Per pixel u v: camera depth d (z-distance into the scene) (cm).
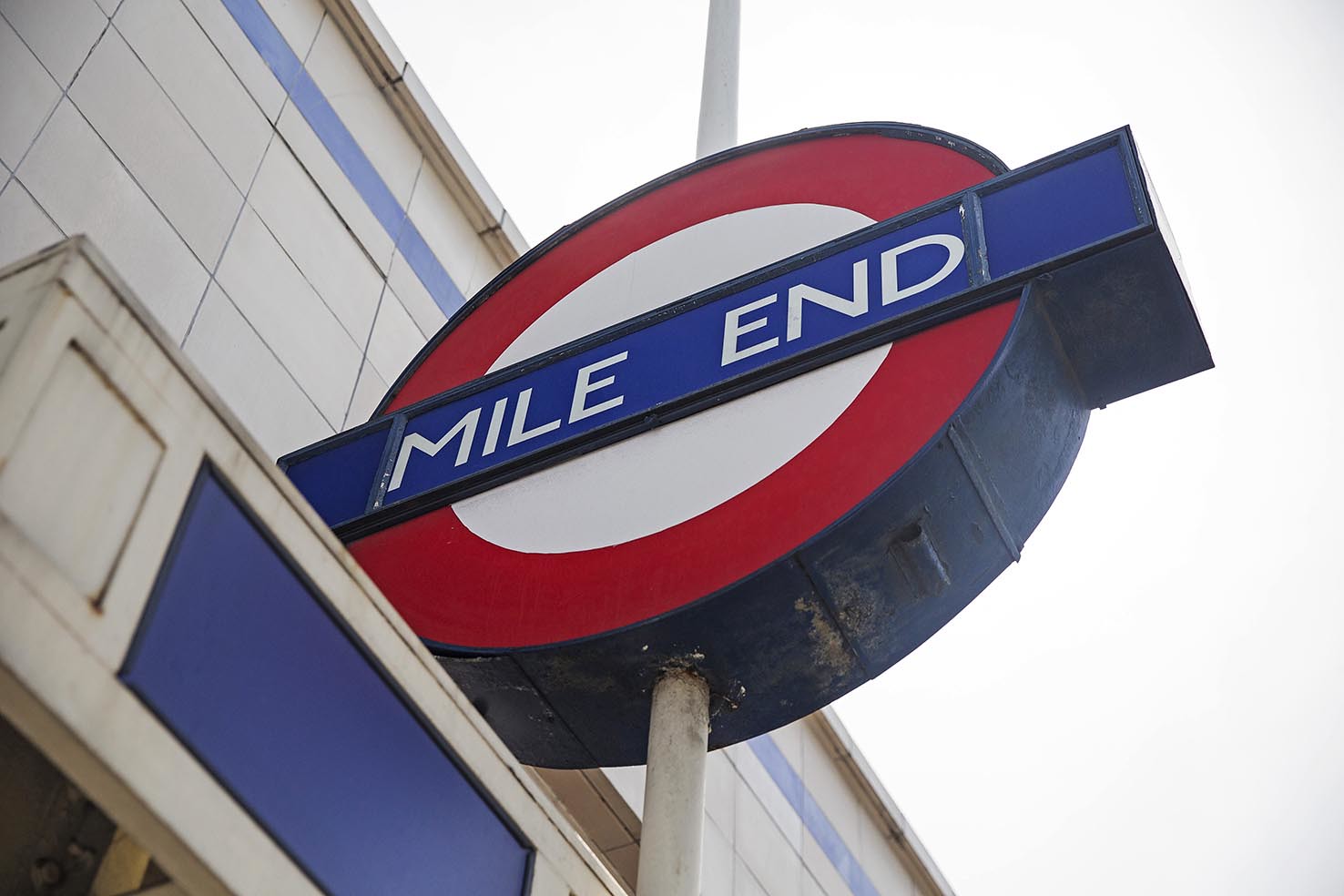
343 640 427
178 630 367
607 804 1156
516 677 565
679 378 620
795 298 621
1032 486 578
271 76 1075
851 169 695
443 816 441
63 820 406
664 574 549
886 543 536
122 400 371
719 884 1291
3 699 322
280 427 933
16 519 332
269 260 984
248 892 359
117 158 874
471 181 1275
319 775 399
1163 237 563
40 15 858
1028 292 567
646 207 754
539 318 728
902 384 559
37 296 361
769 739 1512
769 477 558
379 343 1077
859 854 1608
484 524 609
